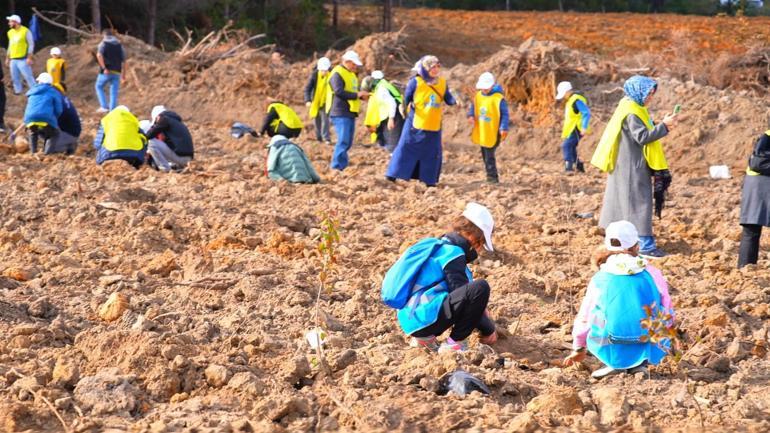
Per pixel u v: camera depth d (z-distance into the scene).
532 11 73.50
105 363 6.29
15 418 5.38
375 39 28.02
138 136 14.72
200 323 7.25
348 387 5.97
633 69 23.62
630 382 6.36
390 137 17.33
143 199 12.29
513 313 8.18
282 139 14.29
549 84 22.53
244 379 5.94
